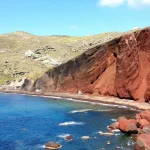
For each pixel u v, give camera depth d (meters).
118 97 108.06
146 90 94.06
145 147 39.62
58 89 148.12
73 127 58.56
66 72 144.12
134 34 106.62
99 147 43.50
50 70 159.25
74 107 93.19
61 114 77.12
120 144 44.88
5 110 87.81
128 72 103.75
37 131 55.31
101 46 124.38
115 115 73.69
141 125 53.31
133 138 48.38
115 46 117.38
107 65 121.12
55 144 43.84
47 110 86.69
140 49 103.50
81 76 132.38
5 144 45.94
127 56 105.56
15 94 160.12
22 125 61.47
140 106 87.31
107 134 51.59
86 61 130.00
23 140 48.41
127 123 53.03
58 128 57.75
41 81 164.88
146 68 100.19
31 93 158.50
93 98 114.88
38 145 45.28
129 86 102.06
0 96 146.00
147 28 101.38
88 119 68.00
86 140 47.62
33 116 74.19
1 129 57.28
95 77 125.06
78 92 131.12
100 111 81.56
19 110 87.62
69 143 46.03
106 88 116.00
